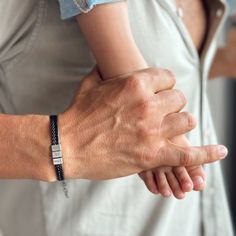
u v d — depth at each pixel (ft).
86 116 2.06
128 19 2.19
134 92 2.02
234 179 4.99
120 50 2.10
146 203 2.59
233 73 3.23
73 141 2.05
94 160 2.06
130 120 2.02
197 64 2.56
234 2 3.98
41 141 2.05
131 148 2.04
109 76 2.13
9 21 2.19
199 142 2.70
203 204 2.91
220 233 2.99
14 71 2.34
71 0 2.05
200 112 2.67
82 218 2.52
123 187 2.53
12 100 2.42
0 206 2.60
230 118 4.80
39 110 2.43
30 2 2.20
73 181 2.48
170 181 2.10
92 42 2.11
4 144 2.08
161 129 2.03
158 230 2.64
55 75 2.36
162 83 2.07
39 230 2.57
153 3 2.31
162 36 2.34
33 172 2.09
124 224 2.58
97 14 2.06
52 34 2.27
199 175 2.07
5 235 2.63
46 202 2.52
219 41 3.71
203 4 2.64
